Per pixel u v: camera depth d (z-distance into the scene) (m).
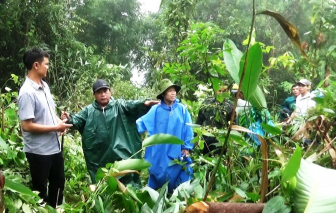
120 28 19.48
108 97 3.74
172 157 3.70
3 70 11.45
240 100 3.08
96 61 11.23
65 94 10.16
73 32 12.34
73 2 17.80
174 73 3.82
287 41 14.03
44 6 11.14
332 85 2.85
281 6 13.13
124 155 3.66
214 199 2.54
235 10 15.67
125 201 2.52
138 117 3.78
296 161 1.98
